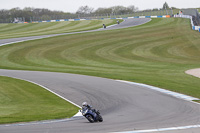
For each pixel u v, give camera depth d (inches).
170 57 2684.5
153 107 943.7
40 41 3508.9
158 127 643.5
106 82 1485.0
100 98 1129.4
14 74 1784.0
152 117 777.6
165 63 2373.3
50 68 2117.4
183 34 3769.7
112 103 1035.9
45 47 3161.9
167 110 887.7
